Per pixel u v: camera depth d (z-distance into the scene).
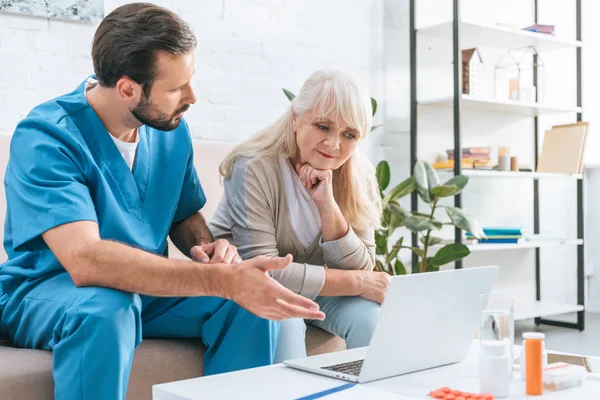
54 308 1.28
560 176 3.63
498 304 1.07
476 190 3.75
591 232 4.23
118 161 1.49
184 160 1.64
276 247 1.70
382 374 1.16
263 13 2.96
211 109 2.82
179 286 1.21
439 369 1.25
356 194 1.76
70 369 1.18
